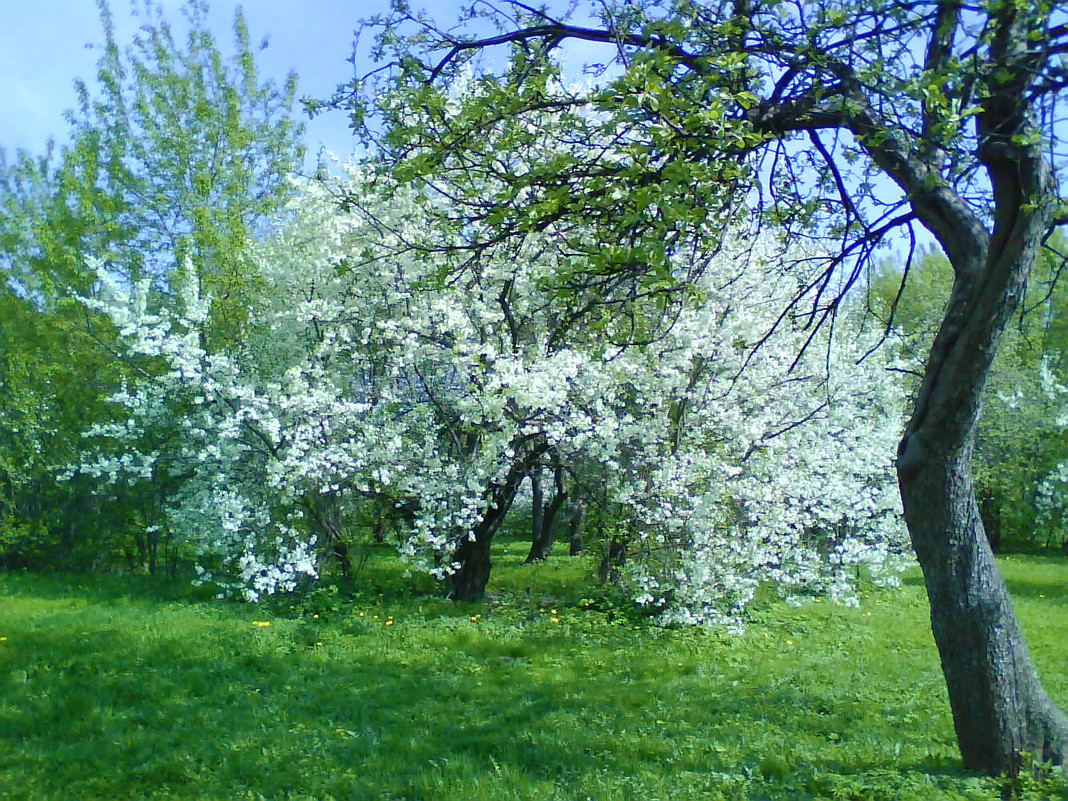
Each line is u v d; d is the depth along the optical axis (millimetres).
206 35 15305
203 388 11609
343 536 13109
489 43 6188
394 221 10992
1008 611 5340
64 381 16172
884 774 5488
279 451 11555
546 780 5840
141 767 6102
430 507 11023
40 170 18844
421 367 11930
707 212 4977
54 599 12914
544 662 9297
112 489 15492
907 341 10195
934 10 4941
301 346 12453
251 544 11523
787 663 9492
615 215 5324
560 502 16094
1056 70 4848
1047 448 24156
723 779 5625
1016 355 22938
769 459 10898
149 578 15203
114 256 15289
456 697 8016
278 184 15648
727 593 11031
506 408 10531
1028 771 5082
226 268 13891
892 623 11828
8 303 16844
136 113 15281
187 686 8195
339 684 8344
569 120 5430
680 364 10516
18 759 6289
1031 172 4820
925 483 5352
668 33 4852
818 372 11672
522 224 5289
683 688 8422
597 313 7238
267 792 5676
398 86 6148
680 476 10328
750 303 11359
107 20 15195
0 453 15930
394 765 6133
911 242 5848
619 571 11562
